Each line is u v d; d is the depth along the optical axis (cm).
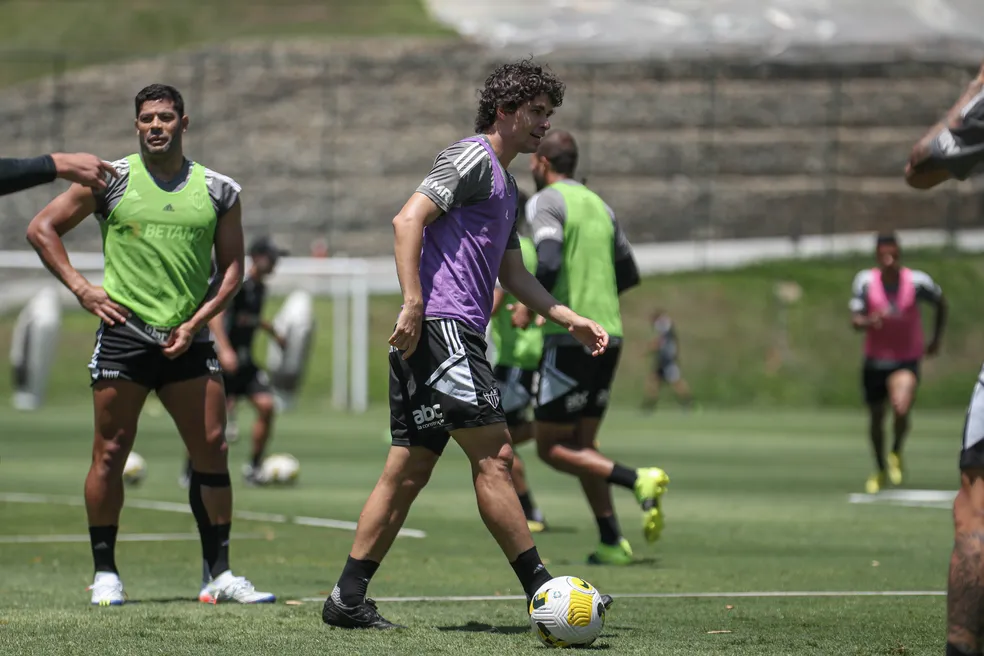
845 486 5256
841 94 19825
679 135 19338
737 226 18750
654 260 15775
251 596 2270
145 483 5072
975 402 1409
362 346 11912
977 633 1370
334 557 3019
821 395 12794
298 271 11962
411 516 3997
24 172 1859
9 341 13512
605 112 19700
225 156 19350
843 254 15312
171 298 2261
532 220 2989
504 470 1884
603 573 2747
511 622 2030
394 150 19288
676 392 12850
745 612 2156
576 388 2930
